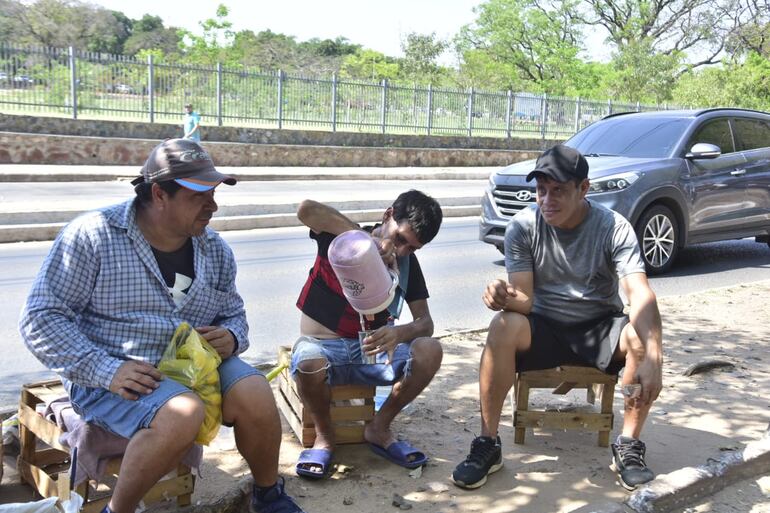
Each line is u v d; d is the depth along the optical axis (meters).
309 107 21.86
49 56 17.86
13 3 47.78
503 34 46.09
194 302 3.04
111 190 14.16
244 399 2.91
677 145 9.16
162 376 2.76
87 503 2.94
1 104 17.39
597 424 3.93
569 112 27.19
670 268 9.55
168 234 2.94
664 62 40.00
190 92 19.91
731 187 9.42
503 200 9.12
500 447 3.64
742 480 3.70
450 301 7.54
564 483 3.60
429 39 46.34
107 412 2.77
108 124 18.50
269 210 12.07
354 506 3.31
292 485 3.47
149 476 2.65
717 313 6.98
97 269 2.84
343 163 21.44
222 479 3.49
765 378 5.23
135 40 62.16
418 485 3.52
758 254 10.77
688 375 5.21
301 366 3.49
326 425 3.63
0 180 14.74
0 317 6.42
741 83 33.97
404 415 4.36
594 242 3.66
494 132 25.61
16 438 3.65
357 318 3.72
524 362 3.74
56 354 2.74
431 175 20.20
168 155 2.81
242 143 19.89
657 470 3.73
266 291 7.68
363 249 3.18
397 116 23.52
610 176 8.57
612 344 3.71
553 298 3.78
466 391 4.80
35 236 9.96
